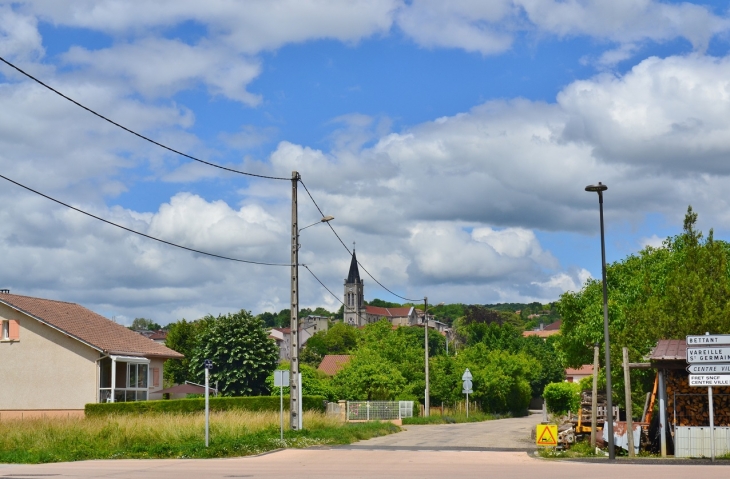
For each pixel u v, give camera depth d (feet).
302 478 52.26
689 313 90.79
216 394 189.06
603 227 83.56
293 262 107.86
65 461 75.25
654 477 52.39
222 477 53.57
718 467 64.44
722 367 72.84
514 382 240.53
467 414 191.01
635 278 129.59
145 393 175.73
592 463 69.77
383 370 186.39
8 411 161.48
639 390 112.16
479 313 472.44
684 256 111.96
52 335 162.50
